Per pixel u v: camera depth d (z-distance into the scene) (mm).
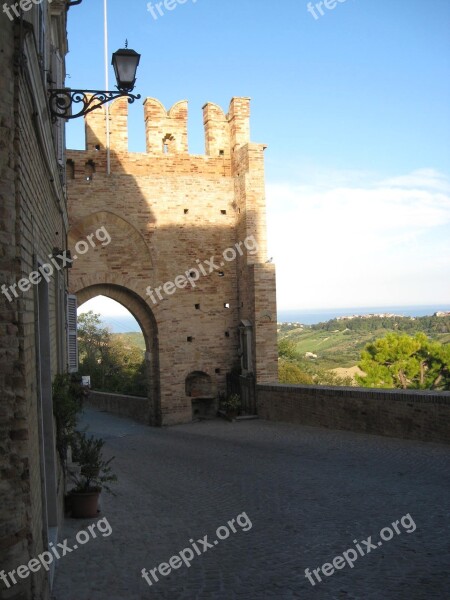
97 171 25406
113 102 25750
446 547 8531
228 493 12664
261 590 7418
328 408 20672
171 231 26375
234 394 26391
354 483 12797
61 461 10469
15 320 5559
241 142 27031
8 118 5535
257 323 25219
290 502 11602
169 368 26141
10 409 5512
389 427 17906
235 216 27281
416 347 43312
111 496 12656
